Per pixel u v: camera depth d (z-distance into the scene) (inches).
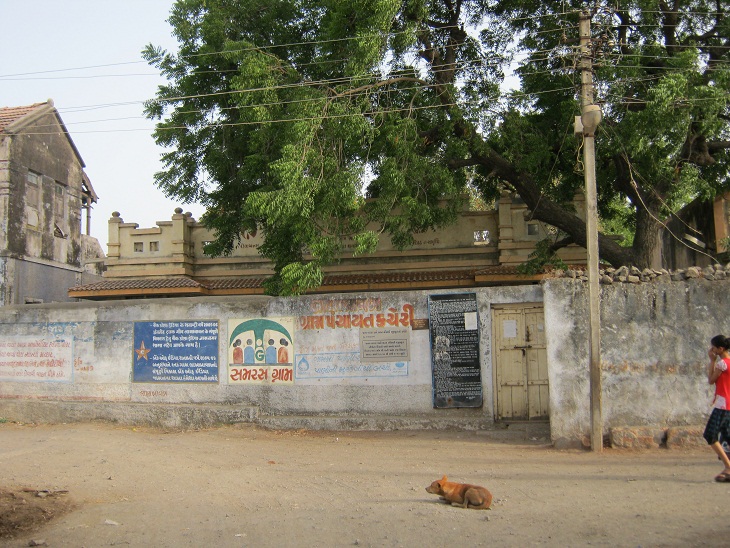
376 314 481.1
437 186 561.3
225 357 504.7
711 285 392.2
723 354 298.0
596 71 563.8
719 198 690.2
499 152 637.9
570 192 711.1
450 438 434.3
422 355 471.5
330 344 486.3
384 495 294.2
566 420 395.2
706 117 545.3
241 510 278.7
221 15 669.3
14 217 900.6
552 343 401.1
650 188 610.5
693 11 615.5
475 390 460.4
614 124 589.9
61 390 538.0
